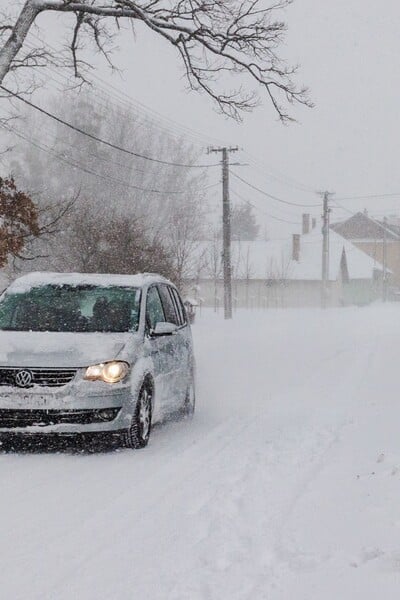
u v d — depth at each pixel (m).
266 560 7.20
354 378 23.14
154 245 44.16
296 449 12.58
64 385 12.34
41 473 11.23
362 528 7.92
